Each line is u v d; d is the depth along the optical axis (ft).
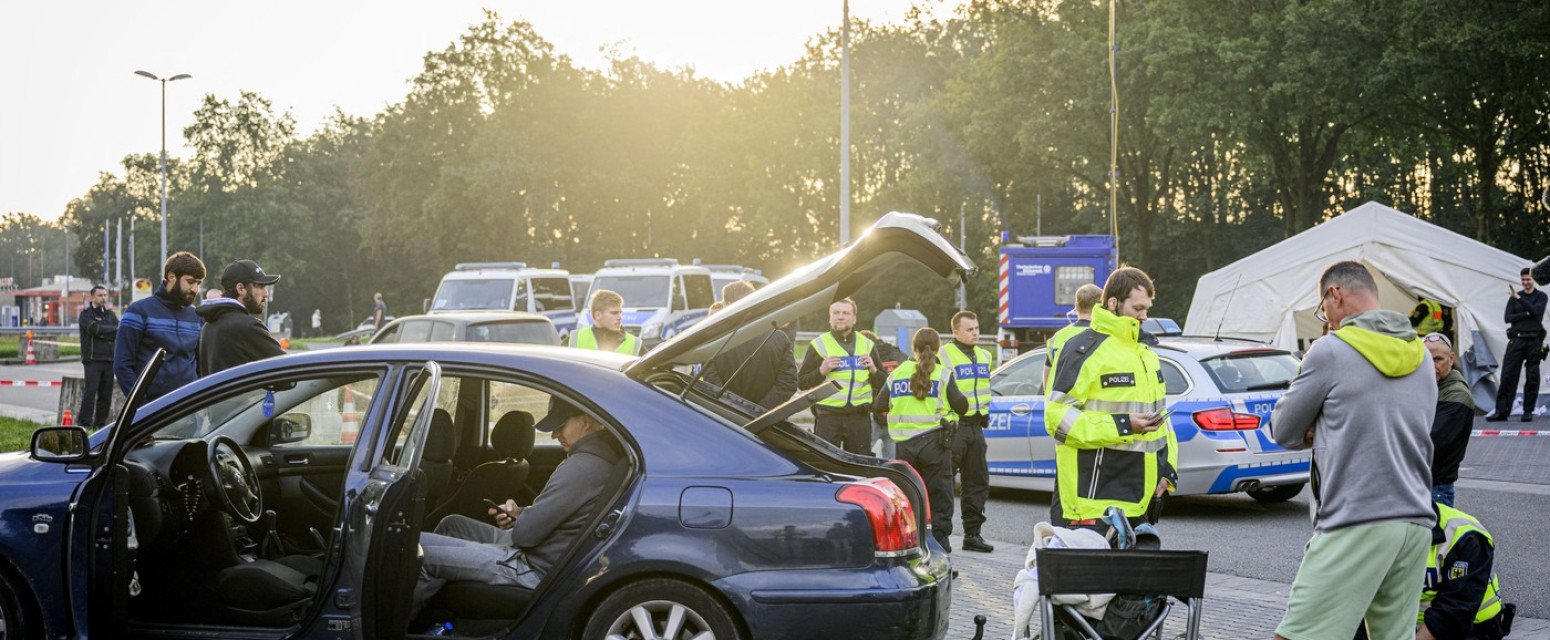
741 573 14.48
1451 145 120.57
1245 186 189.98
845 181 87.45
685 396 15.97
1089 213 200.23
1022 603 15.57
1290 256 65.41
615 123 205.98
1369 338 14.25
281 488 19.57
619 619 14.76
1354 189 186.70
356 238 320.91
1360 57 103.71
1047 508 36.47
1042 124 122.93
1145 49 111.86
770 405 25.94
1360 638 15.53
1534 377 57.41
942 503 27.14
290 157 319.68
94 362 51.62
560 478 16.35
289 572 16.98
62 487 15.60
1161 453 19.60
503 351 16.08
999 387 38.37
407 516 14.53
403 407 15.56
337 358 15.96
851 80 183.62
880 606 14.34
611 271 90.07
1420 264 62.95
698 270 92.89
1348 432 14.21
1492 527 31.68
